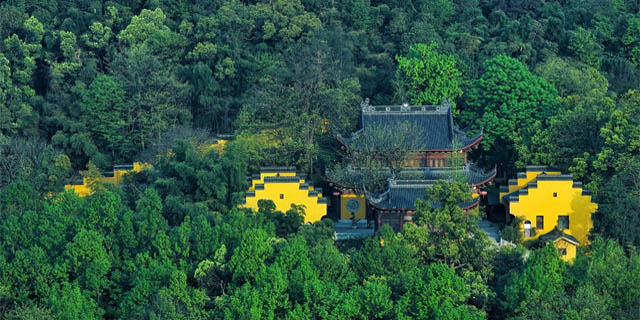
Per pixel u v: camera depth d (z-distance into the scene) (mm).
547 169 134750
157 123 154000
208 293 108750
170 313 101500
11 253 114375
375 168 134875
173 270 106812
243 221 115812
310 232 118812
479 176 134250
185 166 129250
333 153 145250
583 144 136250
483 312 102875
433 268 103500
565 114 140125
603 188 127500
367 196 125938
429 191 113688
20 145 147250
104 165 153625
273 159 141875
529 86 146250
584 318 100438
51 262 112875
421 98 152625
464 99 154625
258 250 108500
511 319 101875
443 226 112125
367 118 141000
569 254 123750
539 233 128250
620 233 121188
